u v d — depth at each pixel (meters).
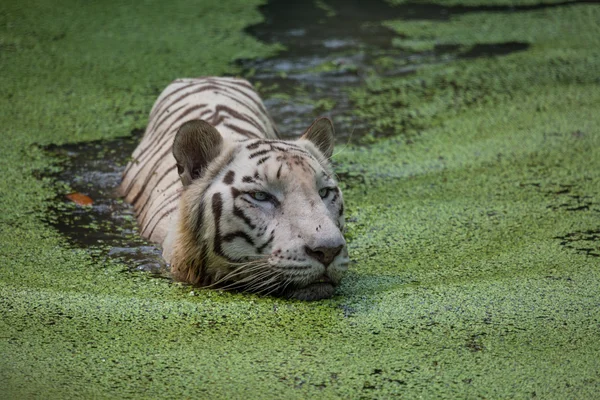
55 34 18.03
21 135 13.30
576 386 7.07
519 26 20.22
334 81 16.17
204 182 8.57
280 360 7.43
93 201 11.10
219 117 10.62
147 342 7.70
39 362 7.27
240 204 8.17
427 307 8.51
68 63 16.52
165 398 6.80
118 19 19.22
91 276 9.05
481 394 6.96
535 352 7.64
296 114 14.52
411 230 10.68
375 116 14.75
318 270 7.98
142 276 9.03
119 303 8.41
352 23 19.83
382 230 10.66
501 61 17.77
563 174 12.49
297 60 17.16
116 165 12.34
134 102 14.86
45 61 16.55
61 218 10.59
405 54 17.91
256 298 8.48
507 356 7.56
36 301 8.44
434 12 21.14
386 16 20.56
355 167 12.80
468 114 15.05
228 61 16.88
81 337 7.75
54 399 6.70
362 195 11.82
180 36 18.28
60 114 14.23
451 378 7.19
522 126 14.49
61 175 11.94
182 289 8.67
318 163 8.56
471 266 9.61
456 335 7.94
